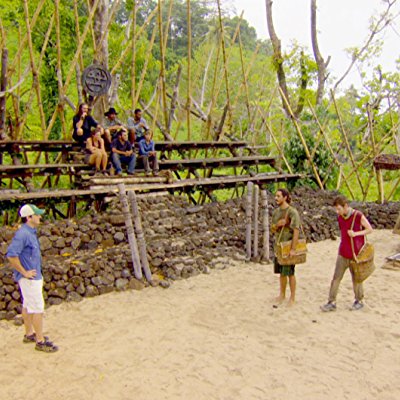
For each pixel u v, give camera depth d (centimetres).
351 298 773
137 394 488
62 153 1166
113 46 1752
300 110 1961
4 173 983
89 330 648
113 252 838
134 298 772
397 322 672
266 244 992
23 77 1231
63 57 1722
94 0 1347
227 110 1598
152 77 2903
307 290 813
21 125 1197
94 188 966
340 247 710
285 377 521
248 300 767
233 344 605
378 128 2097
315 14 1964
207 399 479
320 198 1388
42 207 899
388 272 931
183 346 599
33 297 566
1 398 478
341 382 512
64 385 503
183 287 831
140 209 966
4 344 601
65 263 776
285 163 1602
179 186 1096
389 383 509
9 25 1645
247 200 984
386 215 1381
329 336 626
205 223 1038
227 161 1326
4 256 759
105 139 1130
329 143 1648
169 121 1560
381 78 2336
